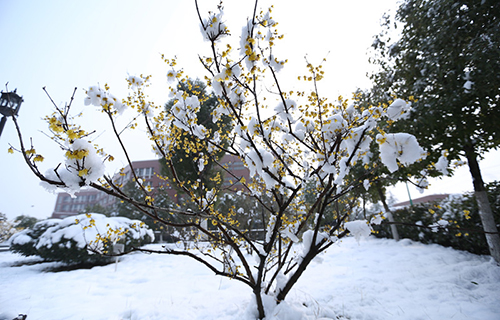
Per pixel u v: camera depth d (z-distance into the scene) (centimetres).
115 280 505
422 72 461
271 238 273
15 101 547
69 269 646
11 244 706
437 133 434
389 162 212
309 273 491
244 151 233
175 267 598
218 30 188
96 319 316
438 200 698
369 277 436
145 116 253
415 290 363
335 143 250
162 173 845
